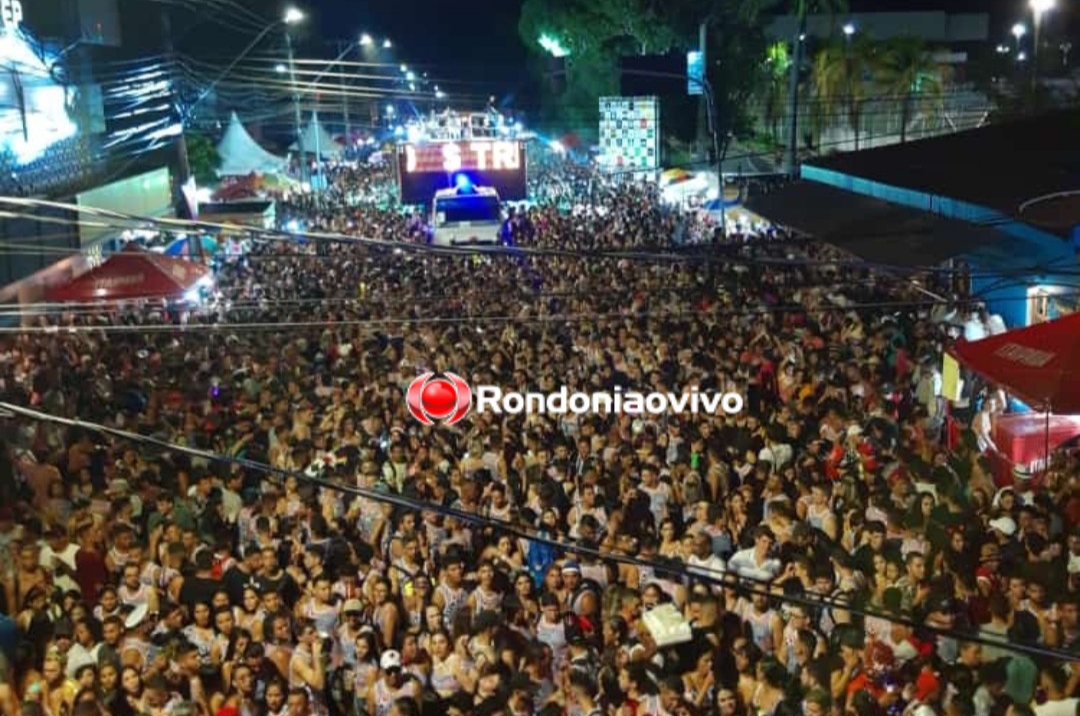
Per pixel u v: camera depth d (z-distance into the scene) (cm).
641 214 3094
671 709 680
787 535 854
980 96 5094
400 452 1091
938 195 1633
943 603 744
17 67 1928
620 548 838
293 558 910
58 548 926
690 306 1762
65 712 743
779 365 1397
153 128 2908
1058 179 1617
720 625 764
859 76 4828
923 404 1274
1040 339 957
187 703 720
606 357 1417
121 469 1125
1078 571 821
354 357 1606
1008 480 1082
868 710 673
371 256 2258
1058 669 689
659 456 1062
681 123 5041
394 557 885
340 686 771
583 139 5575
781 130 5084
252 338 1736
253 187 3919
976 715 673
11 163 1870
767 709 698
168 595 863
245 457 1134
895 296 1733
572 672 700
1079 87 4128
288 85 3956
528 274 2166
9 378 1515
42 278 1991
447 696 725
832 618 770
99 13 2484
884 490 945
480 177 3725
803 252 2267
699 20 5075
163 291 1533
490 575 824
